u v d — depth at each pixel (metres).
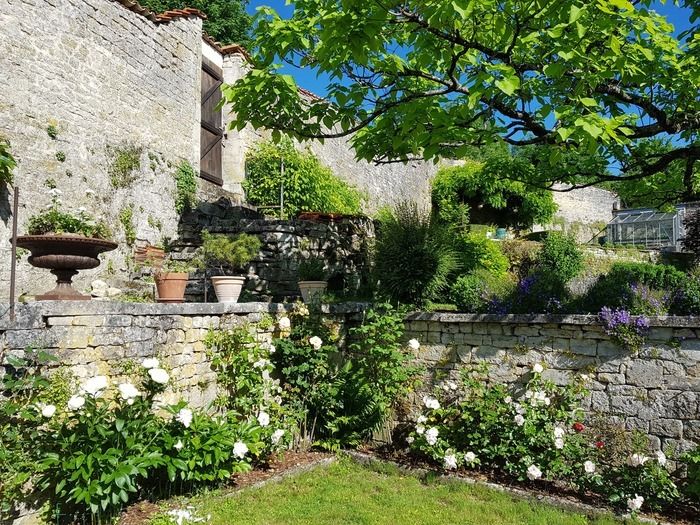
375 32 3.39
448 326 5.64
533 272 6.45
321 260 8.38
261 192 11.12
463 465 5.14
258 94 4.53
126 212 7.98
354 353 6.20
